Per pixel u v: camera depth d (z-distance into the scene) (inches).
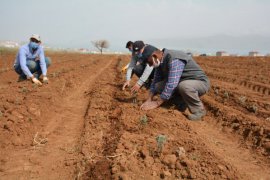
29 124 100.6
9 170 74.0
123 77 212.4
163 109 113.8
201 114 113.3
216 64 356.8
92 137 91.1
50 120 110.7
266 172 77.7
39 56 160.4
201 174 69.1
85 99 147.2
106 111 118.3
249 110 128.7
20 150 85.0
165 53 103.7
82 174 70.4
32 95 131.5
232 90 169.3
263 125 102.3
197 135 93.0
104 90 153.2
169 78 103.0
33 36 154.6
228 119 114.8
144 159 73.9
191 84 106.7
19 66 162.4
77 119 114.4
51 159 79.9
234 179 68.7
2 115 101.9
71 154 82.4
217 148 90.4
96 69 287.6
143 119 95.9
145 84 140.4
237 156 87.1
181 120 104.1
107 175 68.3
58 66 300.7
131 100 132.4
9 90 141.9
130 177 67.3
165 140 77.1
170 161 72.1
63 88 161.9
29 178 70.7
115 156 75.3
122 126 96.7
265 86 179.9
